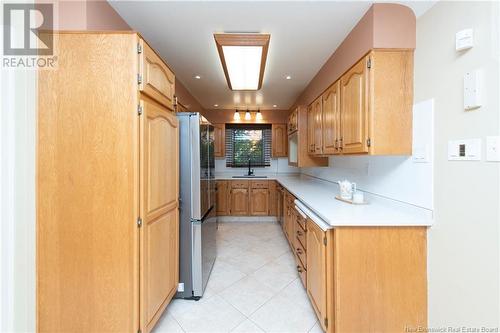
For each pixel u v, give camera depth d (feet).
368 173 7.20
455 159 4.19
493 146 3.53
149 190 4.66
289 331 5.38
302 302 6.44
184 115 6.38
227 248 10.40
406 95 5.17
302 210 6.76
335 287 4.79
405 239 4.79
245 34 6.22
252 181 14.89
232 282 7.48
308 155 10.69
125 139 4.27
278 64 8.37
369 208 5.83
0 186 4.00
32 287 4.23
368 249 4.74
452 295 4.25
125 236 4.31
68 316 4.31
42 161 4.20
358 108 5.61
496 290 3.54
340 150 6.63
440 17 4.48
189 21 5.84
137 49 4.24
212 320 5.73
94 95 4.21
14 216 4.10
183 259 6.49
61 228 4.27
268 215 14.92
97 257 4.31
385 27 5.06
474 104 3.76
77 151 4.25
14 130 4.06
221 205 14.79
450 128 4.29
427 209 4.83
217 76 9.48
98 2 4.72
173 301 6.47
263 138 16.72
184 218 6.43
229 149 16.60
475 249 3.84
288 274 8.01
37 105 4.17
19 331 4.18
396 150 5.20
